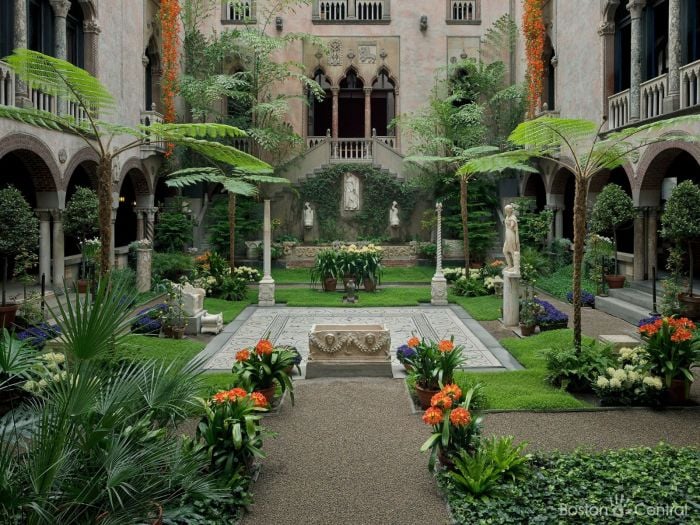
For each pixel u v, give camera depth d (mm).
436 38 30312
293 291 22000
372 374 11172
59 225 17219
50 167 16297
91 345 4594
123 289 5074
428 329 15578
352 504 6223
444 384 9055
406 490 6531
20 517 4441
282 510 6105
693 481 6258
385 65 30391
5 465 4414
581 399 9648
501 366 11766
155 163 25219
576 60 21656
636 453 7098
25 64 9359
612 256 19422
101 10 19562
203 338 14508
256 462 7254
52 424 4562
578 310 10211
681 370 8992
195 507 5773
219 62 28844
